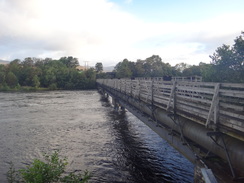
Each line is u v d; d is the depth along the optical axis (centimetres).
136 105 1620
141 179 1168
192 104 754
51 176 588
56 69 11325
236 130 511
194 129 726
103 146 1703
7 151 1566
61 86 10525
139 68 10062
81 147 1667
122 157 1476
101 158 1449
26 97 6019
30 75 10644
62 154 1511
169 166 1344
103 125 2462
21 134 2036
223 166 598
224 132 552
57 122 2602
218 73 1448
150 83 1270
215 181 520
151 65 10150
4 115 3050
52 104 4397
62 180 635
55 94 7200
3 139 1867
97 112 3394
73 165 1319
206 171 549
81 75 10800
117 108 3534
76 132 2131
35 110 3544
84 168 1281
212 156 644
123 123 2584
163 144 1772
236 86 511
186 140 803
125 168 1302
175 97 886
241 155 495
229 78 1379
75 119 2802
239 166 504
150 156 1505
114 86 3275
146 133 2122
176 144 905
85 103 4622
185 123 807
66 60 17012
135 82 1683
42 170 593
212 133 566
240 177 515
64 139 1883
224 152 559
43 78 10512
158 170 1284
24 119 2769
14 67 11619
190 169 1302
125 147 1688
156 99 1144
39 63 16525
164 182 1141
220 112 582
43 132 2116
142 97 1465
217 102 581
